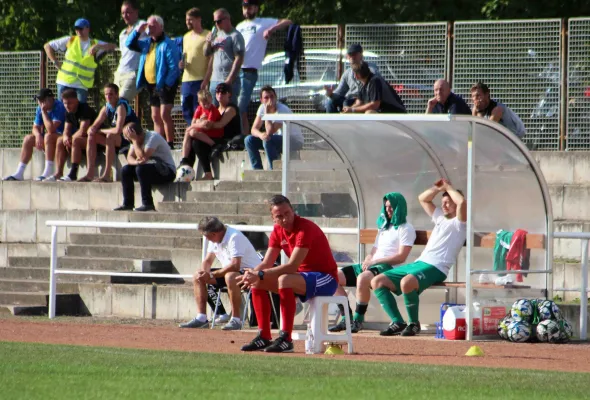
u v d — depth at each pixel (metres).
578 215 70.00
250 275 46.50
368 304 57.47
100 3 112.50
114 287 65.44
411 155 58.09
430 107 68.62
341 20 107.75
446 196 56.03
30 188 84.56
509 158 54.25
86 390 33.44
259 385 34.75
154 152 77.56
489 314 53.31
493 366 41.84
